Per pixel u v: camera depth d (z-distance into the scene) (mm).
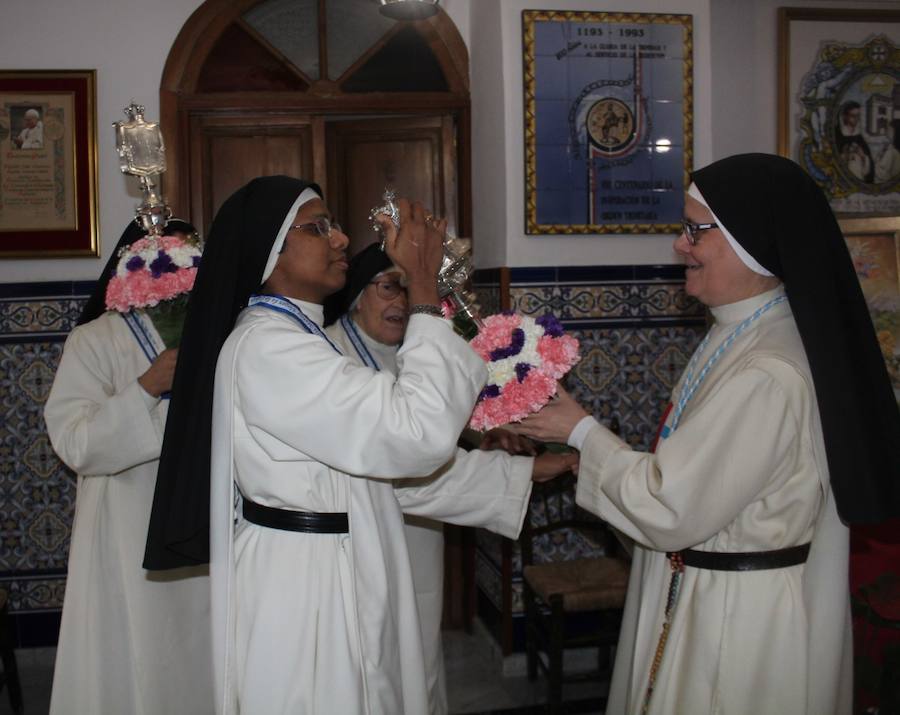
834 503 1636
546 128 3141
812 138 3303
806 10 3270
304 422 1519
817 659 1615
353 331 2273
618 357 3248
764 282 1648
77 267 3439
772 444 1513
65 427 2170
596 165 3172
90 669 2133
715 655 1572
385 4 2041
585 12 3129
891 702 2396
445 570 3729
